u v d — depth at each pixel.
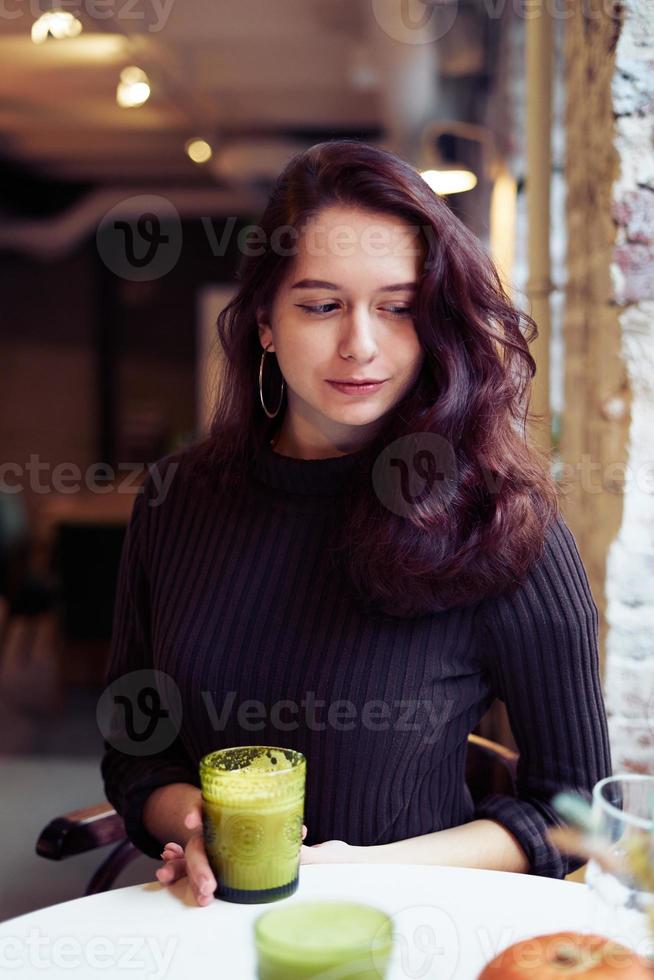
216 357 1.32
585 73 1.52
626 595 1.39
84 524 3.89
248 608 1.19
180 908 0.87
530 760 1.17
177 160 6.40
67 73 4.63
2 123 5.53
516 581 1.12
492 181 3.24
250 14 3.87
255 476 1.26
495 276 1.12
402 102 4.03
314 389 1.11
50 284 7.16
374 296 1.08
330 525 1.18
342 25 3.98
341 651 1.14
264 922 0.74
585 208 1.54
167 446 7.09
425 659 1.13
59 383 7.25
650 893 0.69
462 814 1.23
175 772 1.23
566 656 1.13
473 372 1.11
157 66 4.29
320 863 1.02
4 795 3.00
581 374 1.60
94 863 2.54
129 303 7.18
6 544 4.79
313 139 5.84
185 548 1.28
